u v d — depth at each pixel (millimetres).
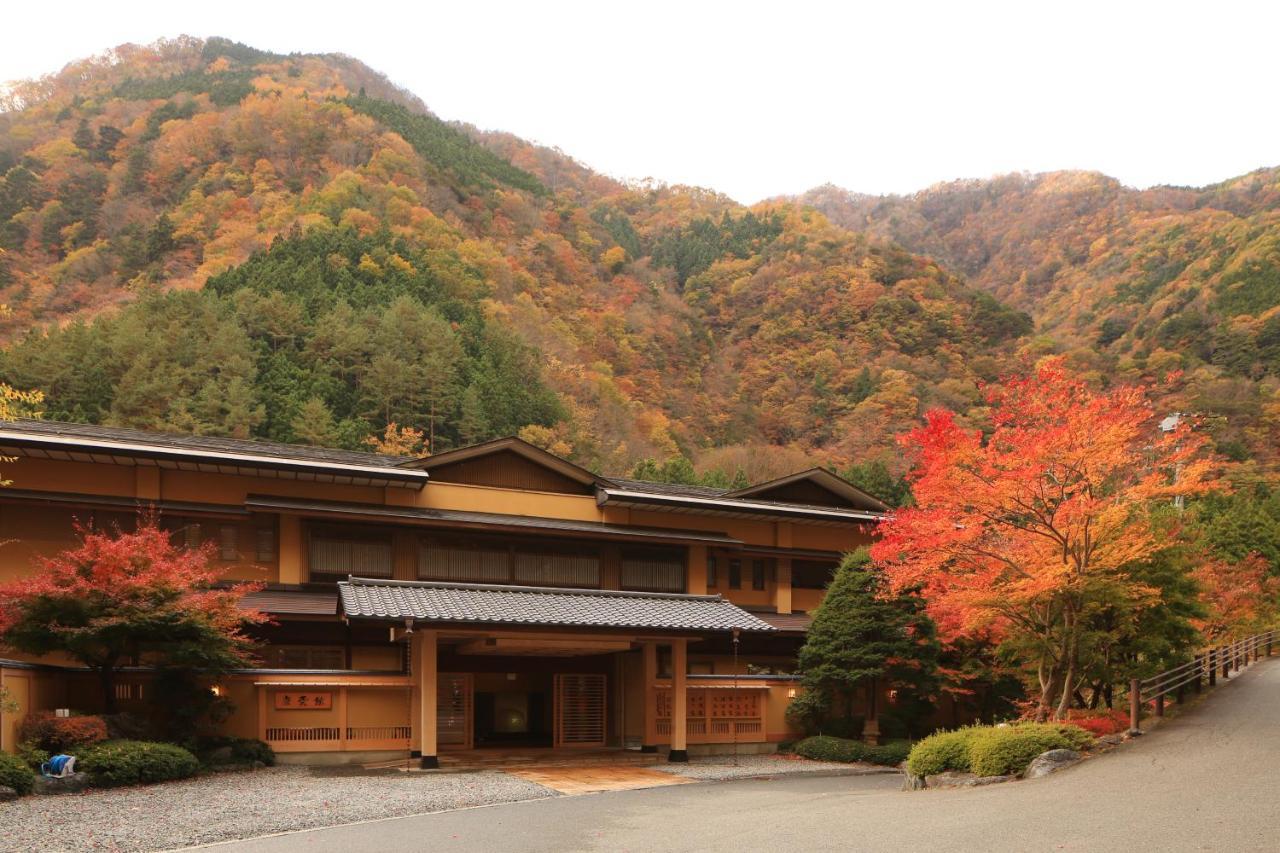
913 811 13508
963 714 28562
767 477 73375
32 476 22625
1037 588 17953
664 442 81125
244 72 139875
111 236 93875
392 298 71812
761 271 112812
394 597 21188
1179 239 117188
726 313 110312
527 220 111875
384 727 22031
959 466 18672
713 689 25516
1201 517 48312
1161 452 19188
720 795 17062
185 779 18078
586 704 25938
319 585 24609
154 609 18516
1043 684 20828
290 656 23750
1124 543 18328
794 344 100812
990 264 151750
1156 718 20328
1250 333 89000
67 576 18391
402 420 62281
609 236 123938
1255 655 33375
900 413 83188
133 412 53125
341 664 24141
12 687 16797
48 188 99750
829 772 21938
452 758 22516
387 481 25141
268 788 17062
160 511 23297
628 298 105562
